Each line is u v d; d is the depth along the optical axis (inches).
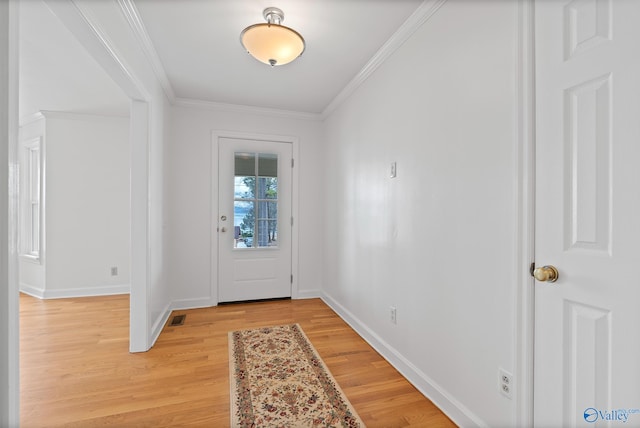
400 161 82.6
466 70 59.6
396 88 84.7
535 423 47.6
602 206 39.4
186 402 66.7
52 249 147.0
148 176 90.5
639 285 35.8
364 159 104.6
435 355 68.2
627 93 36.8
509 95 50.5
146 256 90.4
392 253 86.4
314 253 151.6
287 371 80.0
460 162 61.2
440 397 65.7
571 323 42.9
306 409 64.7
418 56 74.9
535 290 47.6
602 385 39.5
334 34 82.1
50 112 143.9
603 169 39.3
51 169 146.3
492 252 53.8
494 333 53.4
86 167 151.4
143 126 89.7
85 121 151.0
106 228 154.6
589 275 40.6
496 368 53.1
